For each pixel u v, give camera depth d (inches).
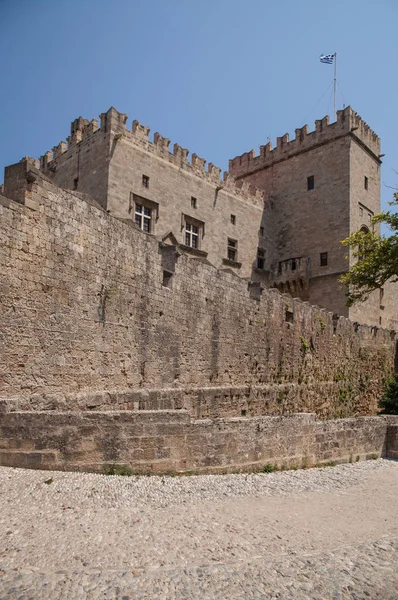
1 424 385.1
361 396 1445.6
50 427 383.6
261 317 1019.3
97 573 234.7
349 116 1898.4
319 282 1867.6
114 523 295.6
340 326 1382.9
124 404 506.6
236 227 1838.1
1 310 476.7
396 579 257.9
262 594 230.8
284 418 503.2
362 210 1926.7
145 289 704.4
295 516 343.3
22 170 516.1
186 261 810.8
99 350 605.6
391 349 1689.2
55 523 288.4
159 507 331.9
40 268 523.8
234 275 944.9
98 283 609.9
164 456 407.5
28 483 344.5
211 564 253.6
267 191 2129.7
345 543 300.5
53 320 536.7
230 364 908.6
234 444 450.9
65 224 562.3
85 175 1422.2
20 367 493.7
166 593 224.2
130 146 1414.9
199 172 1675.7
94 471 382.6
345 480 469.1
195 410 746.2
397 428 638.5
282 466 488.1
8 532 271.7
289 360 1110.4
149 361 703.1
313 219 1939.0
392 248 1047.0
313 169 1982.0
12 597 210.8
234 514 333.1
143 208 1459.2
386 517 361.4
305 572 254.7
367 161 1995.6
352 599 234.5
